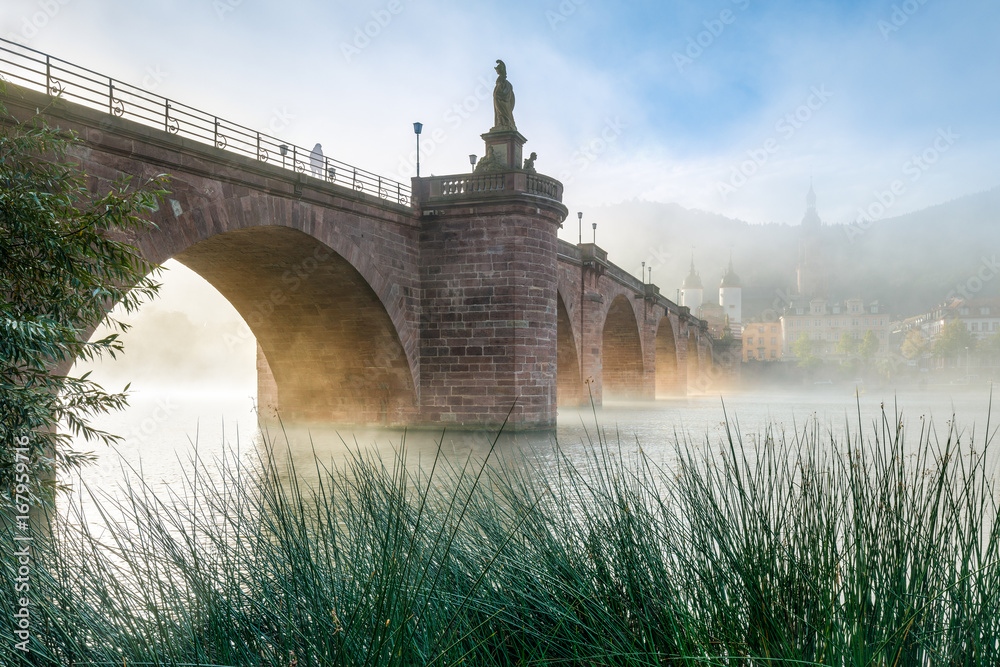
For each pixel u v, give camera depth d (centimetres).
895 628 342
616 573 411
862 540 380
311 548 441
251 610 381
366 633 340
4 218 752
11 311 718
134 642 340
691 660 344
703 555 415
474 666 361
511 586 411
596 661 367
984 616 341
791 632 362
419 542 427
